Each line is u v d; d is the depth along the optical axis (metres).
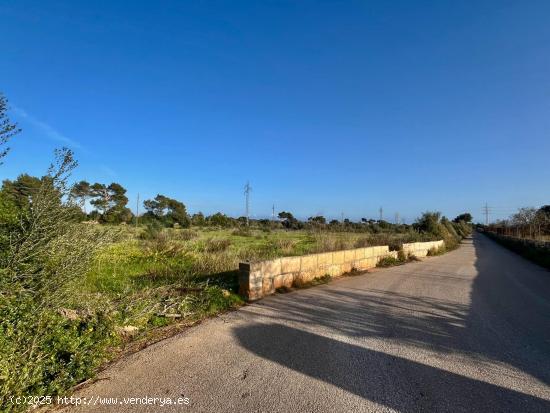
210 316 6.12
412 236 23.59
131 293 6.47
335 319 6.11
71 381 3.42
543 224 39.84
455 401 3.40
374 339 5.12
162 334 5.14
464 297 8.45
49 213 4.05
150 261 11.49
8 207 3.97
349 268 12.01
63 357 3.55
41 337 3.40
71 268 4.25
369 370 4.04
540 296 9.20
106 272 8.95
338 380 3.78
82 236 4.59
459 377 3.93
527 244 25.53
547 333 5.75
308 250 15.05
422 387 3.66
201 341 4.85
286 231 41.22
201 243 17.28
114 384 3.61
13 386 3.02
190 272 9.43
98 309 4.67
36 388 3.19
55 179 4.14
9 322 3.22
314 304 7.17
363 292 8.61
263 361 4.23
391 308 7.04
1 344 3.01
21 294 3.66
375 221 50.72
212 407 3.21
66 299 4.25
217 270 9.75
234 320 5.90
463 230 64.38
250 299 7.38
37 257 3.98
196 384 3.63
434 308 7.18
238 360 4.25
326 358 4.36
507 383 3.81
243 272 7.50
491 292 9.35
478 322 6.25
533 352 4.80
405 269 13.69
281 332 5.32
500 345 5.05
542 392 3.62
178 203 64.62
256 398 3.38
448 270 13.96
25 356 3.20
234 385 3.62
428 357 4.49
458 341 5.16
